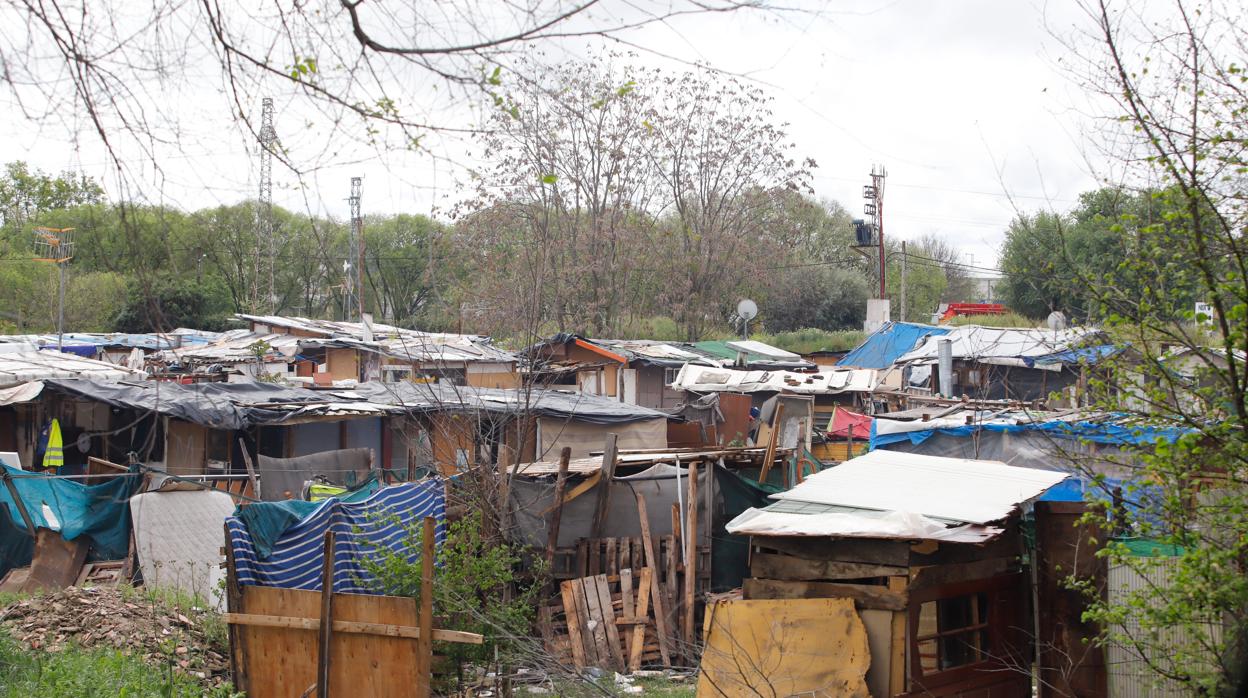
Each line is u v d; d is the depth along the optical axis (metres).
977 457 13.82
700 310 40.41
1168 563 5.82
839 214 59.91
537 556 11.68
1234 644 5.05
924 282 54.56
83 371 21.06
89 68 4.27
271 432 20.02
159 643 9.95
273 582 10.65
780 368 31.92
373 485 15.55
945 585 7.34
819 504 7.95
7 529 13.41
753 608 7.46
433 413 17.56
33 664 8.88
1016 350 24.20
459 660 9.16
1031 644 7.86
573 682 9.41
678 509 12.93
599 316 37.75
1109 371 5.76
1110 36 4.91
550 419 20.53
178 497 13.30
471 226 26.48
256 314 34.53
